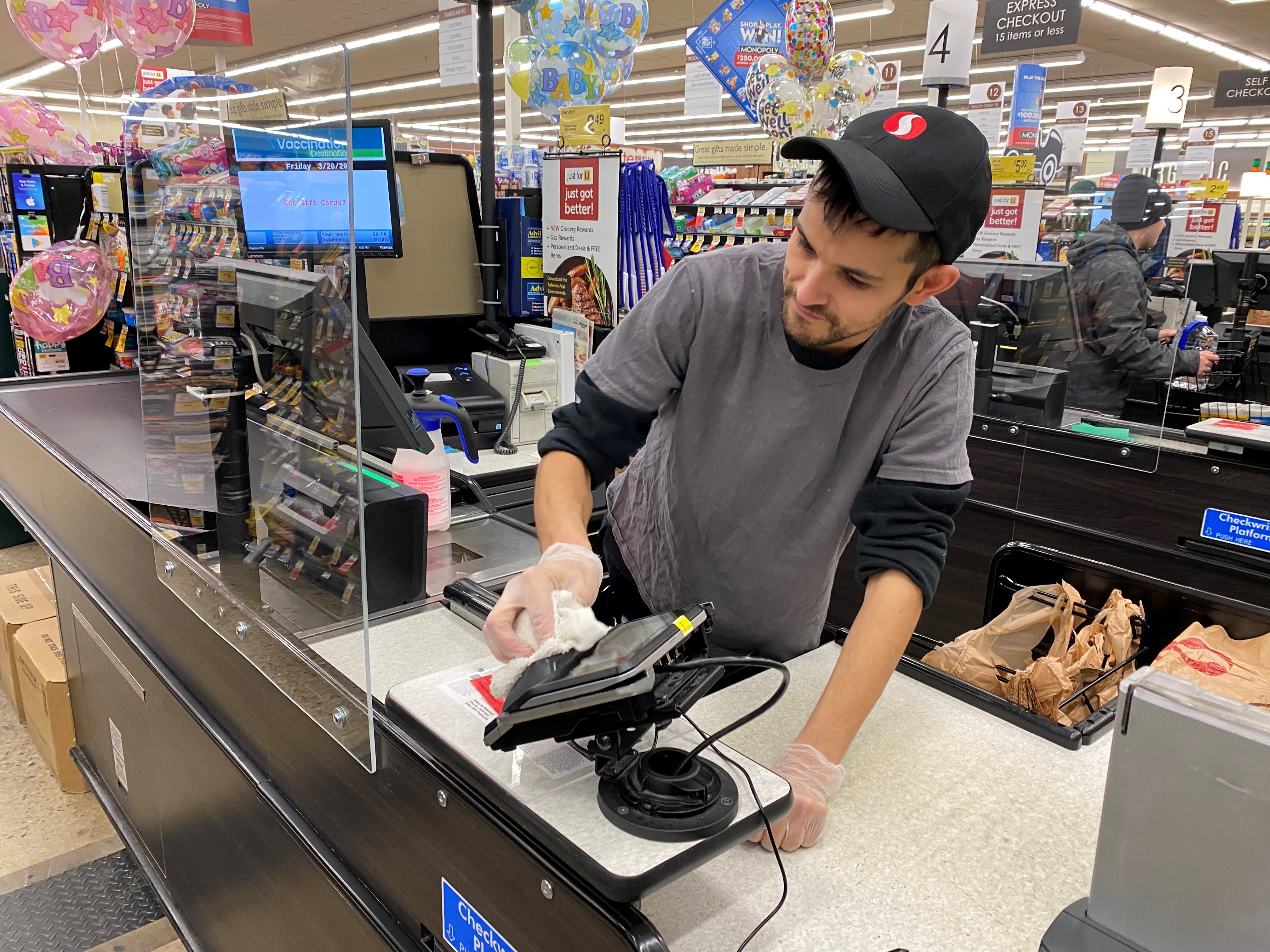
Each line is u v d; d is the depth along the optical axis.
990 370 3.47
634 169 2.58
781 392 1.23
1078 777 1.07
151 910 2.18
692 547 1.43
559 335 2.73
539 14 3.38
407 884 1.04
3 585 3.10
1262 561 2.87
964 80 3.88
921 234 0.92
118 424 2.40
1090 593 1.62
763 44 4.21
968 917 0.83
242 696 1.39
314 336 0.96
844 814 0.98
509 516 1.94
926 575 1.10
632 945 0.70
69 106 20.05
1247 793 0.64
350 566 0.96
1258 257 3.60
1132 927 0.73
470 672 0.99
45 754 2.74
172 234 1.34
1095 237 3.52
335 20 12.33
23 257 4.16
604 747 0.78
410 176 2.76
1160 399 3.51
